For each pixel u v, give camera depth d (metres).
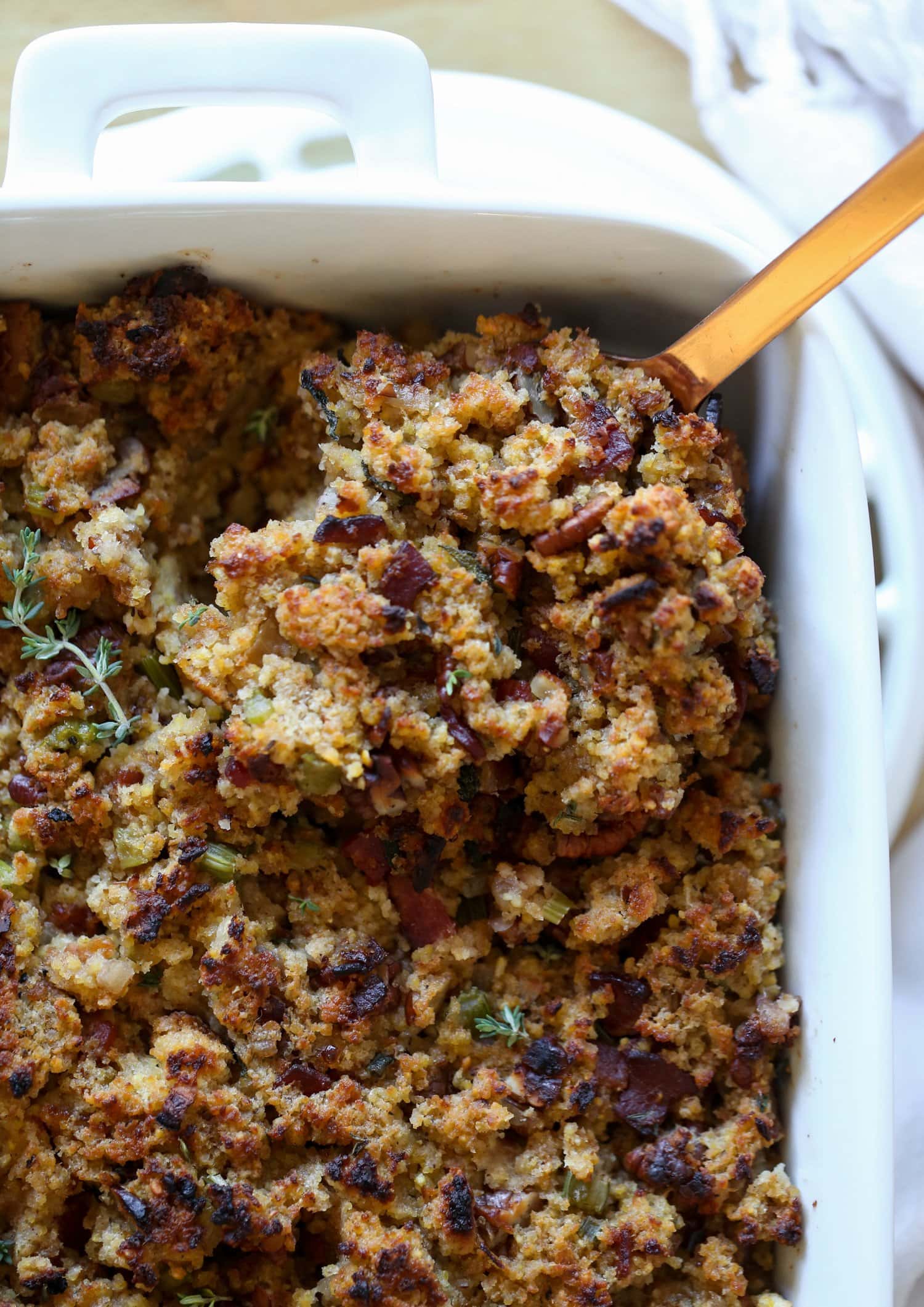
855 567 0.47
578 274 0.49
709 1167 0.48
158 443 0.50
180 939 0.48
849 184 0.55
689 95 0.57
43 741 0.48
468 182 0.54
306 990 0.48
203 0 0.58
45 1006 0.47
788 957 0.49
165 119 0.54
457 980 0.49
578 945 0.49
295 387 0.50
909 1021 0.54
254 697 0.47
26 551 0.48
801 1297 0.48
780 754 0.49
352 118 0.48
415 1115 0.48
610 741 0.47
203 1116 0.47
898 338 0.54
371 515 0.47
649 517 0.46
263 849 0.48
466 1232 0.47
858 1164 0.47
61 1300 0.47
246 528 0.48
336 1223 0.48
